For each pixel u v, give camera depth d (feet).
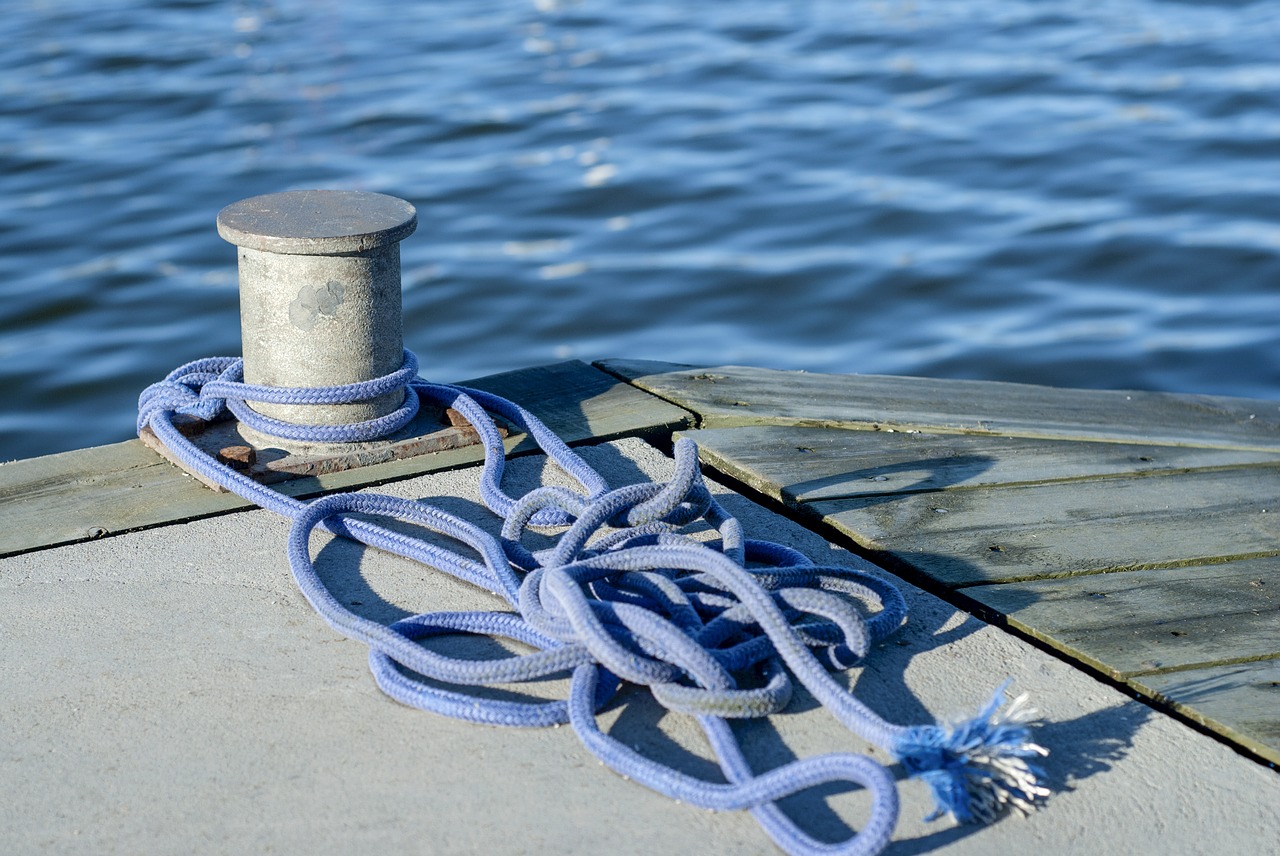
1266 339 32.07
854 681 9.25
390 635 9.31
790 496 12.20
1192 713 9.02
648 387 14.94
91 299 34.91
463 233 39.22
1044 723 8.84
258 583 10.41
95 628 9.75
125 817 7.89
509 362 32.32
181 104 50.96
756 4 67.72
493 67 56.13
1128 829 7.93
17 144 45.98
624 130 47.55
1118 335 32.55
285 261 12.03
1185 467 13.26
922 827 7.93
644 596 9.63
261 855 7.61
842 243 37.86
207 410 12.71
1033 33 60.23
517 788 8.17
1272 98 48.73
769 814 7.78
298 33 62.34
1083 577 10.85
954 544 11.34
